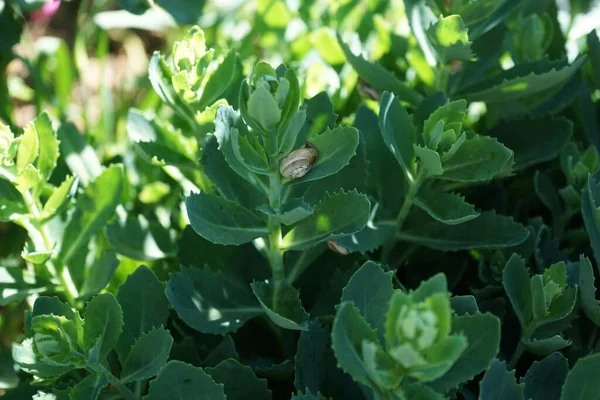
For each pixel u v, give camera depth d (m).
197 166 0.74
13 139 0.67
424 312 0.54
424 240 0.72
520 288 0.67
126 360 0.65
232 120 0.65
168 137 0.74
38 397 0.65
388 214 0.72
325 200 0.65
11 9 0.85
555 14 0.83
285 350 0.71
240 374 0.66
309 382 0.65
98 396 0.66
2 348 0.73
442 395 0.57
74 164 0.78
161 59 0.70
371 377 0.58
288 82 0.61
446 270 0.75
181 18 0.82
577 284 0.68
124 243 0.75
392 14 0.95
